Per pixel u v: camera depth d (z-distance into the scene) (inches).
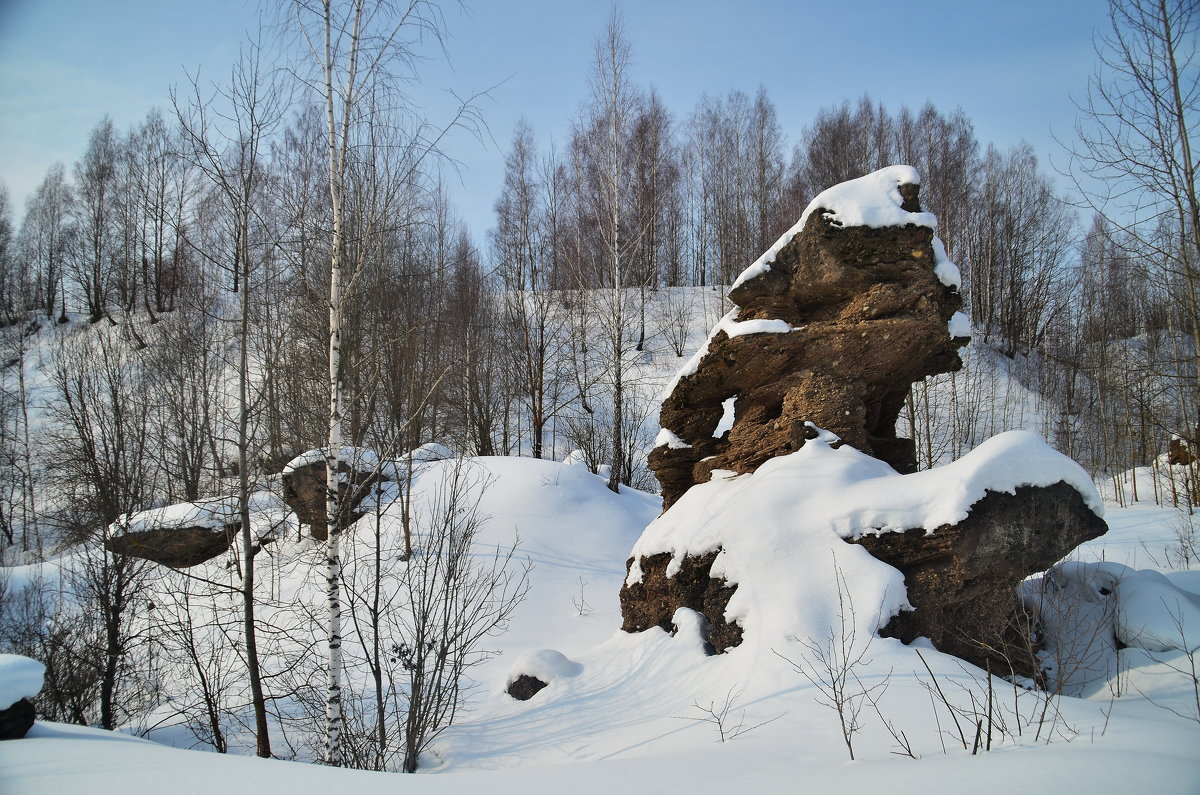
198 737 370.9
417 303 689.0
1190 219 461.1
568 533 650.8
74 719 402.3
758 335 375.6
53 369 1168.8
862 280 366.0
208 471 674.2
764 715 245.8
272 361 462.9
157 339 756.6
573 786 173.0
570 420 1085.1
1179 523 599.8
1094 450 1130.0
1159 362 573.9
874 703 233.3
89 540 516.7
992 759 172.1
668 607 374.0
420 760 309.0
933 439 1133.1
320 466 625.0
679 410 444.1
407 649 349.4
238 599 517.7
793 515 324.2
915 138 1503.4
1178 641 283.9
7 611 462.3
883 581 291.7
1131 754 167.2
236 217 321.1
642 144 1084.5
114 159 1560.0
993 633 292.8
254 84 314.0
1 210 1688.0
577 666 379.9
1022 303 1465.3
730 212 1581.0
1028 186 1535.4
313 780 174.9
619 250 933.8
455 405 958.4
